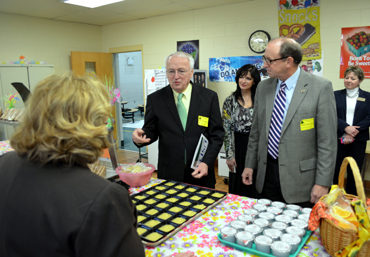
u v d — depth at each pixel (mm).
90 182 622
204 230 1152
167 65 1791
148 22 5262
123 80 10047
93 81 715
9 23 4660
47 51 5203
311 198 1611
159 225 1152
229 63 4480
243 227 1098
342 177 1039
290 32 3891
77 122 616
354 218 908
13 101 3152
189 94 1906
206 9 4559
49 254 592
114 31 5820
